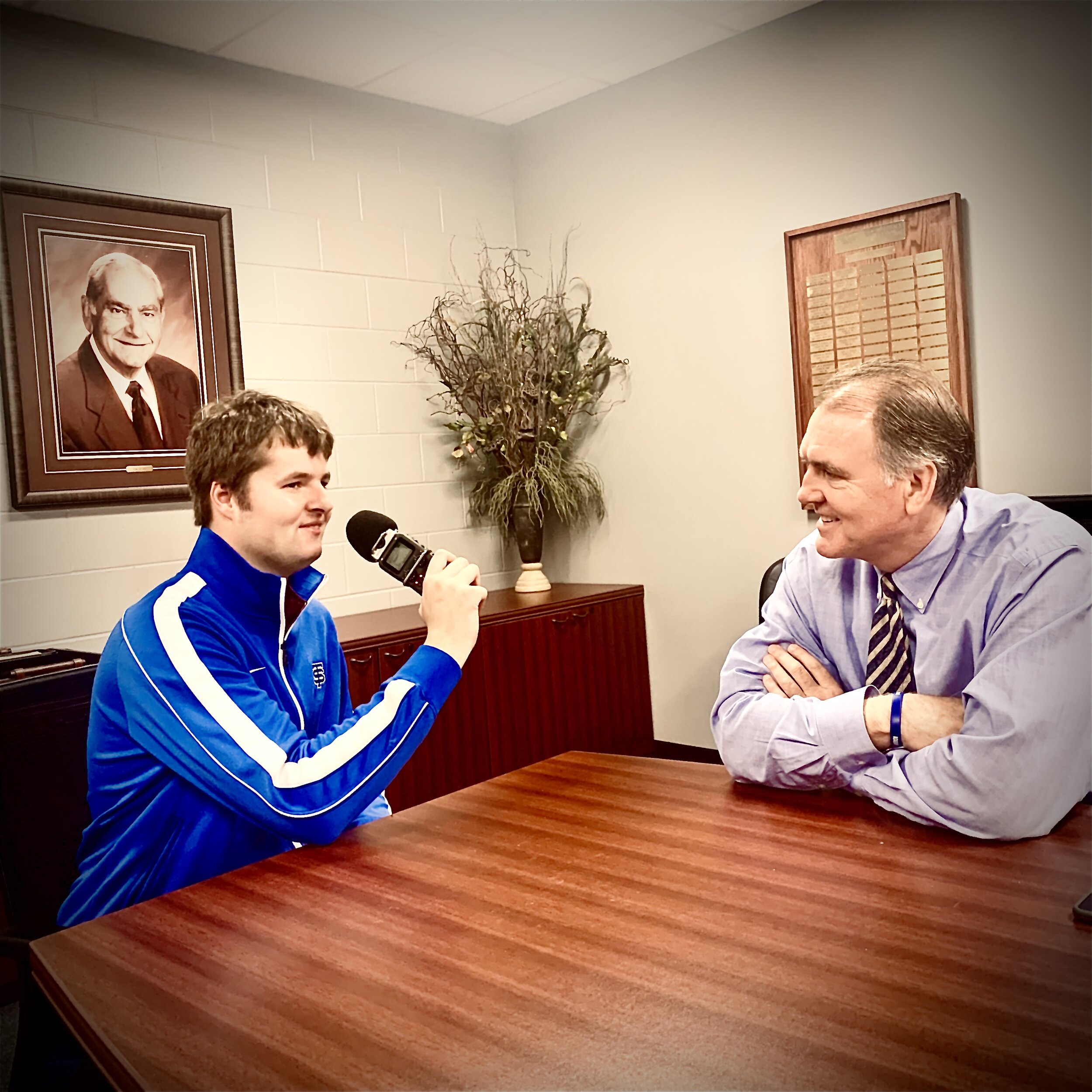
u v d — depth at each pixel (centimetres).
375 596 392
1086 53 289
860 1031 82
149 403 329
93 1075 114
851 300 341
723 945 98
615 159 409
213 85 350
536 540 409
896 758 131
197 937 109
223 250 347
